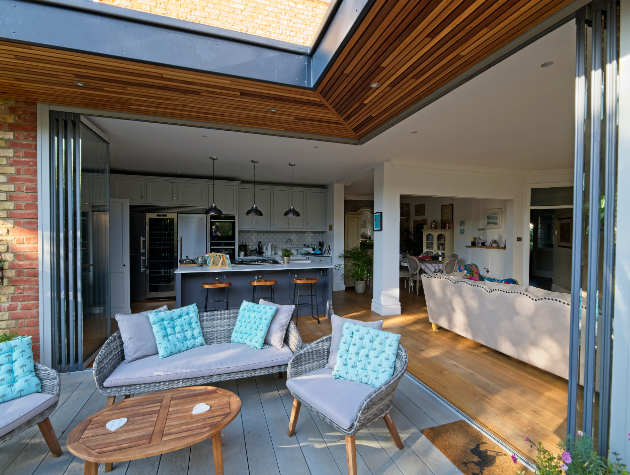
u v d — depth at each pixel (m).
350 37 2.01
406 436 2.18
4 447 2.06
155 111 3.24
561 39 1.92
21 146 3.01
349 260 7.77
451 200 8.41
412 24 1.86
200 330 2.89
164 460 1.95
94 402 2.60
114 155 4.96
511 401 2.60
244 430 2.24
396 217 5.26
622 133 1.53
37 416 1.88
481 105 2.94
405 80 2.52
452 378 3.01
